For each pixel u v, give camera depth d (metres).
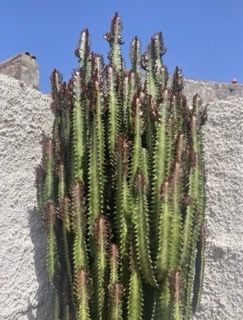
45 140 1.72
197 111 1.80
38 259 1.83
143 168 1.52
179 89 1.83
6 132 1.73
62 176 1.63
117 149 1.53
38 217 1.84
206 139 2.14
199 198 1.68
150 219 1.49
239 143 2.07
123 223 1.51
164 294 1.45
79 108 1.60
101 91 1.61
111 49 1.81
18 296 1.73
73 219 1.50
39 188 1.74
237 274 2.01
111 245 1.49
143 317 1.53
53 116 1.95
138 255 1.46
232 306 2.00
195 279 1.76
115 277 1.47
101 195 1.56
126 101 1.65
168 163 1.53
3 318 1.65
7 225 1.71
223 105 2.13
